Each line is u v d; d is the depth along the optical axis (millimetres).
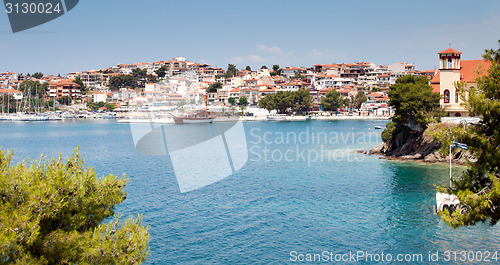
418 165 81688
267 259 35375
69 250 15820
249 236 40688
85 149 121125
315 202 53344
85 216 17500
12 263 13938
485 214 22000
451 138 24688
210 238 40062
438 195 43719
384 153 98500
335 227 43438
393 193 58281
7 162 16547
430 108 90125
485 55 24688
